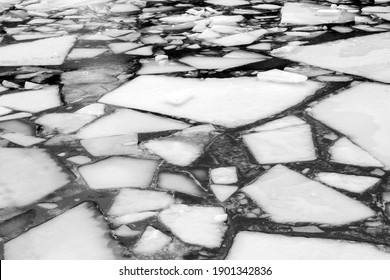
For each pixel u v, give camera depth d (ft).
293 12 63.87
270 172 27.96
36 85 40.73
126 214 25.35
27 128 33.58
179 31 56.75
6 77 42.88
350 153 29.35
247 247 23.36
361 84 38.45
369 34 51.37
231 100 36.76
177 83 40.27
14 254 23.44
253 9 68.03
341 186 26.68
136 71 43.45
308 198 25.94
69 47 50.80
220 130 32.58
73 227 24.70
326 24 57.00
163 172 28.32
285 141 30.81
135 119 34.42
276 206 25.54
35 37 55.67
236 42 50.60
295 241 23.56
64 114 35.47
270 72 40.57
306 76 40.16
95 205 25.99
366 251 22.97
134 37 54.44
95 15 68.44
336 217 24.75
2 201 26.48
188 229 24.34
